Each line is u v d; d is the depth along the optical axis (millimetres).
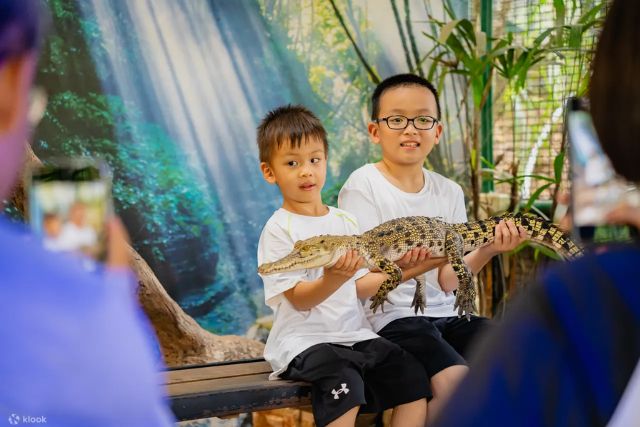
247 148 4820
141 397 776
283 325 2904
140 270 3635
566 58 4930
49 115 4207
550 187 5129
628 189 788
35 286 728
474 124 4793
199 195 4660
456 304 2918
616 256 711
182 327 3879
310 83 5027
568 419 663
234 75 4770
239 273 4789
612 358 660
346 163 5164
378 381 2812
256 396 2691
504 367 700
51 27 4207
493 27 5371
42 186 781
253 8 4820
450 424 712
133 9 4453
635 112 718
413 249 2938
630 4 732
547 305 703
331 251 2730
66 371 729
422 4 5316
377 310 3176
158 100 4531
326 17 5051
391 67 5273
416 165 3379
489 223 3133
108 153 4387
